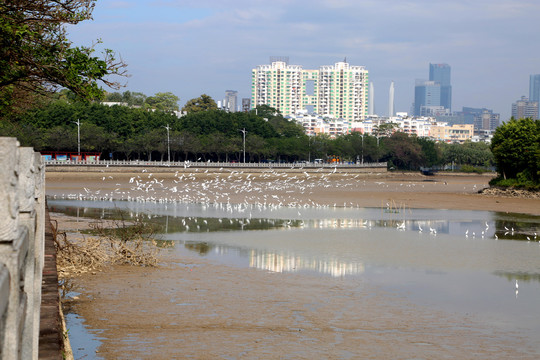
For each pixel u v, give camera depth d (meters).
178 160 174.62
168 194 87.69
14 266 3.35
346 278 28.84
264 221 54.38
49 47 20.25
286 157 199.12
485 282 28.78
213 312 21.52
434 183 146.75
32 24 20.20
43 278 11.83
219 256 34.16
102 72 21.06
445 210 71.19
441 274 30.61
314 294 25.17
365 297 24.91
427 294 25.80
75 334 18.03
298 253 36.16
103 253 29.81
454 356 17.44
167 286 25.39
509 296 25.80
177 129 166.62
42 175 10.26
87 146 141.62
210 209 65.56
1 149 3.33
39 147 135.50
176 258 32.78
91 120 149.25
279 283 27.16
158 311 21.25
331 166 180.62
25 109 28.03
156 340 17.81
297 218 57.72
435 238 44.84
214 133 169.88
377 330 20.00
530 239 45.81
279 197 85.44
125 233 32.84
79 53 20.58
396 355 17.31
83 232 40.41
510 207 77.19
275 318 21.05
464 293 26.19
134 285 25.23
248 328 19.62
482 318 22.00
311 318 21.25
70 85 20.56
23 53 19.53
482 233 48.50
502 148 101.62
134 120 159.25
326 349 17.66
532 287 27.81
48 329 8.58
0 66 19.98
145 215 57.19
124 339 17.77
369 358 16.95
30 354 5.59
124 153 165.12
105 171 130.00
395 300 24.50
